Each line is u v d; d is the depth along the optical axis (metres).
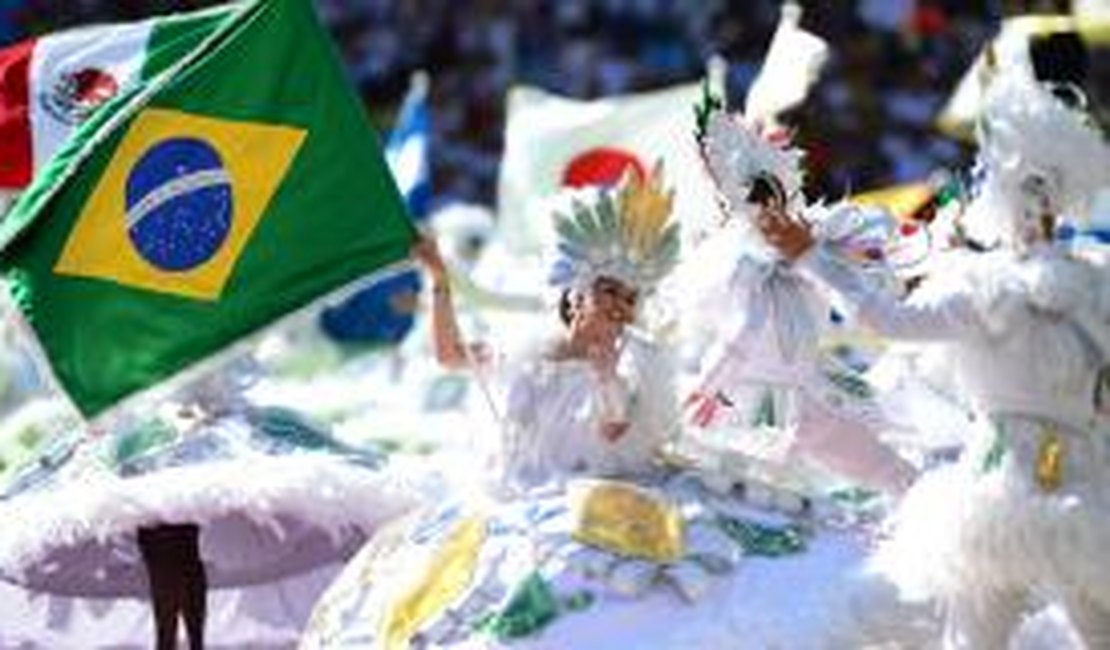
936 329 23.00
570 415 24.30
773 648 22.78
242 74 25.98
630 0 76.00
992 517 22.84
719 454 25.02
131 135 25.89
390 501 27.78
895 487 25.25
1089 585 22.66
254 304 25.53
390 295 48.78
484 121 75.56
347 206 25.62
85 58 30.16
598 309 24.45
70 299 25.58
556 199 24.81
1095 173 23.09
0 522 27.52
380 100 77.19
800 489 25.09
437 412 43.34
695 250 25.62
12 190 30.23
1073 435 22.88
